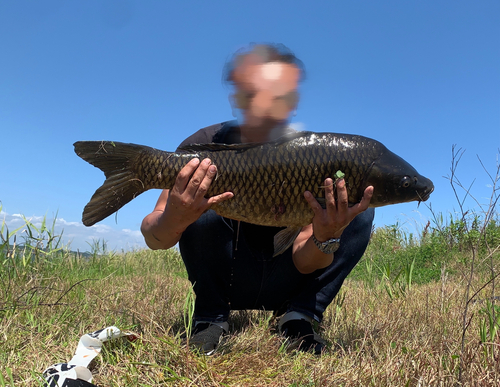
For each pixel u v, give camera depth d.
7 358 0.73
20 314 0.95
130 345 0.79
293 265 1.01
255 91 0.93
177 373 0.70
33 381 0.64
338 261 1.02
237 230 0.97
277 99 0.94
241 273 0.99
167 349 0.74
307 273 1.01
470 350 0.71
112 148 0.91
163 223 0.89
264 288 1.02
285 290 1.04
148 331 0.80
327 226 0.86
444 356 0.76
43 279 1.29
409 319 1.03
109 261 2.40
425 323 1.00
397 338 0.88
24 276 1.23
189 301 0.82
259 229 0.99
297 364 0.78
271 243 0.99
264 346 0.84
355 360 0.78
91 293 1.33
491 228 2.54
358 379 0.68
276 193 0.85
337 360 0.79
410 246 3.12
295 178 0.85
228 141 1.02
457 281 1.80
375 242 3.31
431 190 0.91
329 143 0.86
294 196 0.86
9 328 0.86
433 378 0.65
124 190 0.91
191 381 0.66
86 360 0.70
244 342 0.87
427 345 0.83
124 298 1.30
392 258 2.84
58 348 0.80
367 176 0.87
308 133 0.88
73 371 0.63
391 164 0.88
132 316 1.01
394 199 0.89
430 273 2.32
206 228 0.95
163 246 0.97
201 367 0.70
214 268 0.97
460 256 2.41
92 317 1.01
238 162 0.86
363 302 1.32
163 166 0.88
